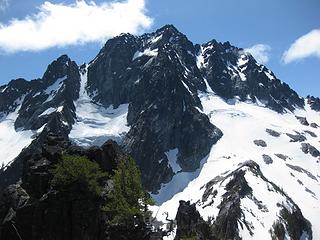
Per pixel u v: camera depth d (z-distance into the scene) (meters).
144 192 61.28
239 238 160.62
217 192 199.75
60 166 59.47
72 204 58.78
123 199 57.75
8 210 61.50
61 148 68.31
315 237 188.62
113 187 60.84
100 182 63.34
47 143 69.25
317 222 199.50
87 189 59.38
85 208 58.62
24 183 64.25
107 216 59.47
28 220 59.22
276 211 183.25
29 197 62.19
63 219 58.62
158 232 69.62
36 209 59.12
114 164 67.50
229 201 180.88
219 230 164.88
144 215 60.22
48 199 59.06
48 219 58.50
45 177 62.47
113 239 57.78
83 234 57.94
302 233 187.25
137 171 60.22
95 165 60.78
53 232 58.28
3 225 59.34
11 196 62.38
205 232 116.88
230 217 167.75
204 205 191.00
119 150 71.19
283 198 197.00
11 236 58.94
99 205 59.44
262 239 163.62
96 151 68.06
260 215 178.00
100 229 58.56
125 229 58.47
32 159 66.56
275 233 169.50
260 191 196.00
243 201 184.50
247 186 197.12
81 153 67.69
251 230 167.00
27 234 58.91
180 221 122.56
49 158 66.25
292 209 191.38
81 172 59.12
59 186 59.31
